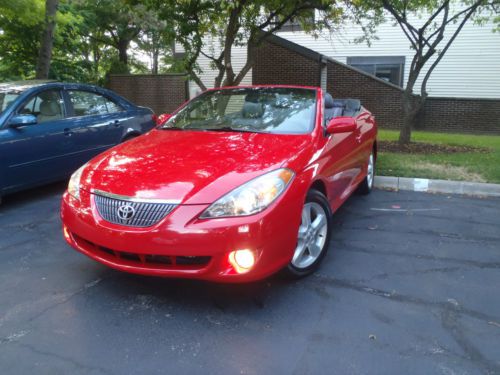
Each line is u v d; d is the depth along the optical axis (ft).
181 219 8.79
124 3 30.12
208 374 7.52
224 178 9.30
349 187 14.84
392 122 44.29
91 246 10.10
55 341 8.45
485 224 15.08
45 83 18.99
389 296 10.14
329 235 11.48
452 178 20.18
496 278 11.04
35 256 12.39
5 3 31.01
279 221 9.21
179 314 9.37
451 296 10.13
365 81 44.65
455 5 44.42
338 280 10.90
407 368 7.64
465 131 41.98
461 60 47.52
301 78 46.98
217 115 13.88
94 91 20.93
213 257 8.75
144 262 9.17
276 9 28.73
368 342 8.38
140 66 91.71
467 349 8.17
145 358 7.95
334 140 12.85
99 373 7.56
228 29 27.96
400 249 12.91
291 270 10.30
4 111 16.78
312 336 8.58
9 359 7.91
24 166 16.94
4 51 46.62
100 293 10.28
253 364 7.77
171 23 28.84
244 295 10.14
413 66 29.91
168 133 13.00
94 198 9.86
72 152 18.89
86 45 74.59
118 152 11.61
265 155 10.35
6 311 9.50
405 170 21.76
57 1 32.86
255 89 14.98
